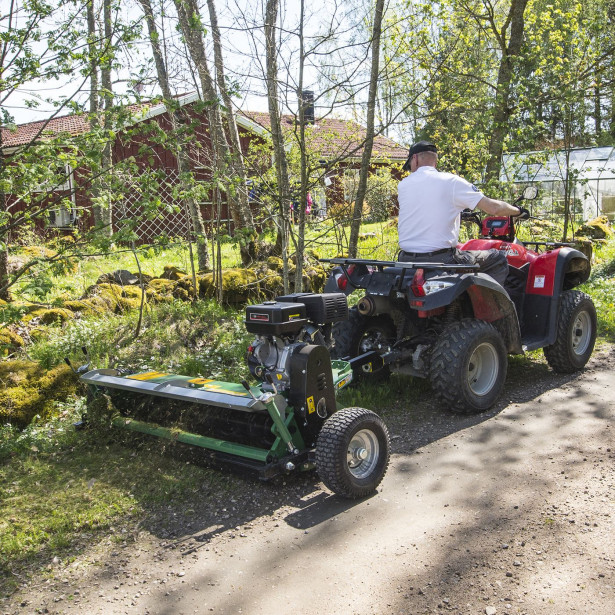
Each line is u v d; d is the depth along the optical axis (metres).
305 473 4.14
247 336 6.98
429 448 4.50
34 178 4.83
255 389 3.94
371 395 5.46
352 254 7.46
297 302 4.17
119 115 5.11
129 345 6.64
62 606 2.90
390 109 7.65
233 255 11.84
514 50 10.42
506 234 6.32
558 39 10.18
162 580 3.06
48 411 5.20
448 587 2.90
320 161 6.98
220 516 3.65
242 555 3.25
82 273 9.20
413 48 7.29
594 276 10.34
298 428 3.91
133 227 5.12
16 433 4.91
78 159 4.95
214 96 7.11
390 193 12.04
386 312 5.15
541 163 10.30
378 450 3.91
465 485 3.90
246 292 8.24
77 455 4.49
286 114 7.14
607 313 8.01
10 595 2.99
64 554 3.32
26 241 9.45
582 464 4.09
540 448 4.38
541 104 10.58
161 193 5.71
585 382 5.81
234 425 4.14
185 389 4.05
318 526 3.51
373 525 3.49
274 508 3.73
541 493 3.73
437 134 9.59
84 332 6.62
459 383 4.89
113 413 4.71
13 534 3.50
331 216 7.70
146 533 3.50
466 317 5.37
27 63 4.89
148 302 7.84
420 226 5.13
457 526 3.42
